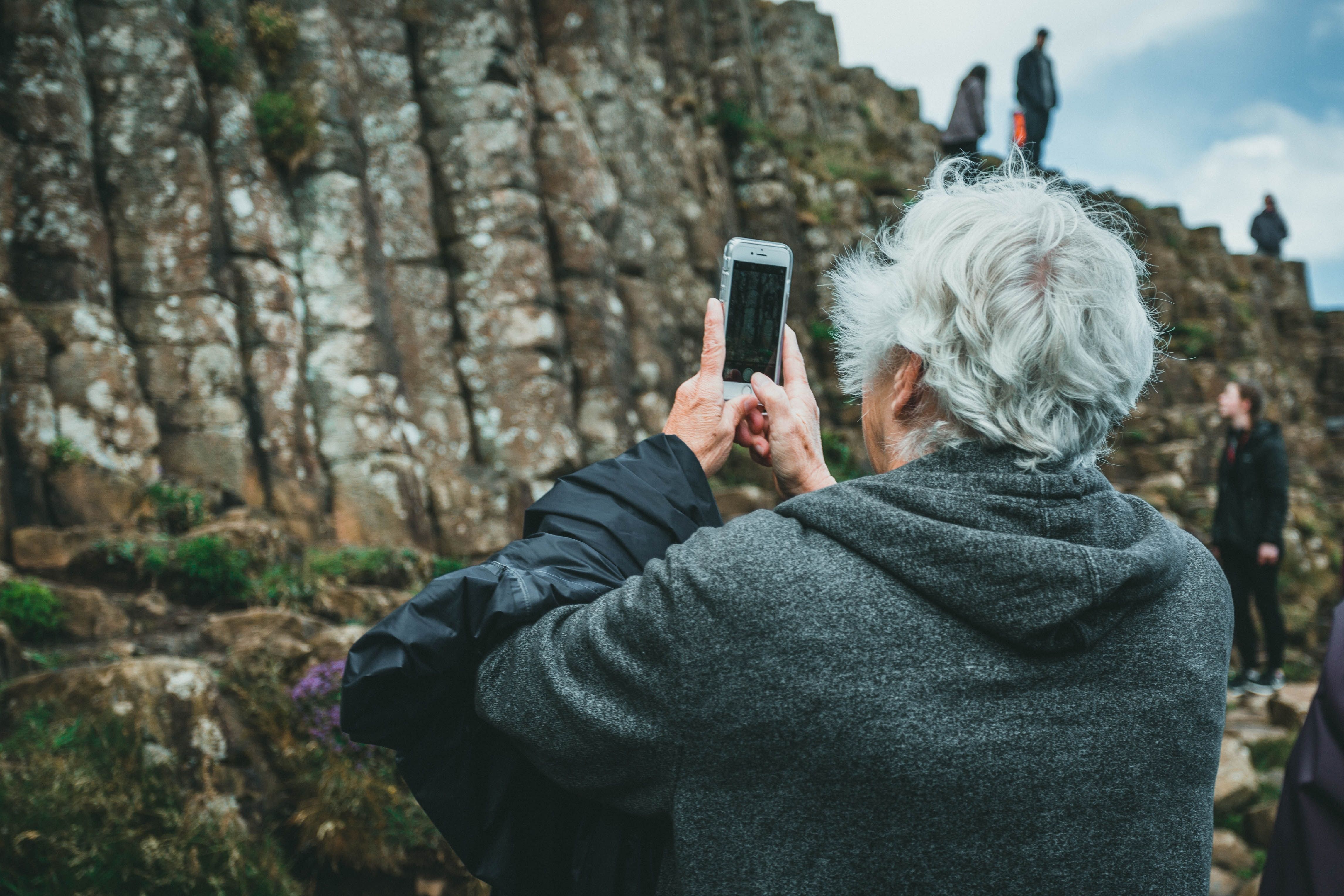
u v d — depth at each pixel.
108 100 6.59
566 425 8.55
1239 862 4.14
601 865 0.87
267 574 5.34
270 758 3.82
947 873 0.71
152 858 3.01
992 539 0.73
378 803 3.66
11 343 5.45
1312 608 12.32
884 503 0.79
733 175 13.20
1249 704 5.97
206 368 6.38
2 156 5.89
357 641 0.88
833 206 13.88
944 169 0.98
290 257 7.24
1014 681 0.73
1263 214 24.33
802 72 15.84
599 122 10.62
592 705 0.79
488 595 0.89
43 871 2.88
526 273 8.66
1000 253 0.84
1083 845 0.72
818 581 0.76
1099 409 0.84
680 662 0.75
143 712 3.54
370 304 7.52
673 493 0.99
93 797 3.11
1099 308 0.84
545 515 1.01
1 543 4.95
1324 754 1.06
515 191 8.80
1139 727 0.75
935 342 0.84
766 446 1.11
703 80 13.42
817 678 0.73
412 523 7.07
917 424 0.89
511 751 0.92
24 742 3.30
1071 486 0.80
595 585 0.93
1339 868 1.02
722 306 1.09
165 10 6.81
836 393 12.55
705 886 0.75
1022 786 0.72
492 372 8.49
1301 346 23.25
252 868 3.21
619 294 10.20
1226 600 0.87
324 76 7.73
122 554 4.96
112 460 5.76
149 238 6.48
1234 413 6.32
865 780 0.72
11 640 4.02
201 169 6.66
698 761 0.75
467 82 8.98
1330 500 17.77
